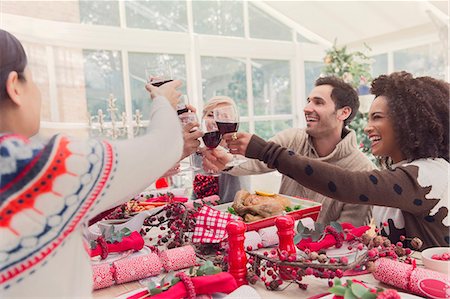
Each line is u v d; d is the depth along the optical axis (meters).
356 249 0.90
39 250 0.48
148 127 0.64
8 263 0.46
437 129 1.08
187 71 4.63
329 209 1.62
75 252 0.53
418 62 4.50
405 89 1.12
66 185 0.48
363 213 1.56
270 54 5.18
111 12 4.16
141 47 4.31
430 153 1.09
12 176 0.46
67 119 3.92
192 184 2.06
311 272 0.76
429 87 1.12
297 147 1.89
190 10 4.62
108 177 0.51
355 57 5.04
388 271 0.77
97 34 4.05
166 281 0.75
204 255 1.01
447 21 3.93
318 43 5.50
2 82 0.52
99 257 0.96
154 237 1.21
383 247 0.83
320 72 5.57
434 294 0.69
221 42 4.80
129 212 1.28
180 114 1.08
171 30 4.54
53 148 0.49
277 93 5.30
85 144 0.51
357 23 4.79
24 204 0.46
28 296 0.48
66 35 3.87
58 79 3.84
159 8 4.44
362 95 4.39
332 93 1.70
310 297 0.74
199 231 0.99
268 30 5.21
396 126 1.12
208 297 0.72
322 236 0.93
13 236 0.46
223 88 4.88
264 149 1.05
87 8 4.02
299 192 1.74
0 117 0.53
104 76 4.13
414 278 0.73
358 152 1.72
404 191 0.98
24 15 3.56
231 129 1.12
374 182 0.97
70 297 0.51
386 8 4.29
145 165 0.55
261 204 1.13
